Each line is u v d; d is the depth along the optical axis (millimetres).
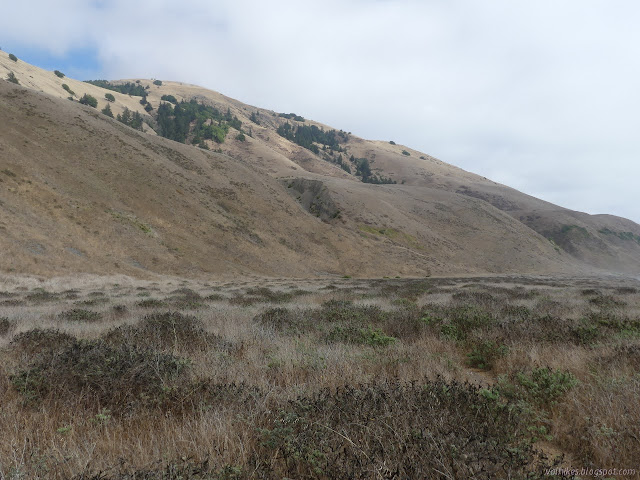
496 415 3391
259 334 7805
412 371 5043
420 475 2379
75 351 4832
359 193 94812
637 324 8250
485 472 2348
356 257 66688
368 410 3312
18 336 6738
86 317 11086
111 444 3045
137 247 42781
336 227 76062
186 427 3287
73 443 2992
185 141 170000
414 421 3102
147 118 190750
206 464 2500
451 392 3721
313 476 2510
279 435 2982
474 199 114688
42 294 20125
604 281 46438
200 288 30094
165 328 7398
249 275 48156
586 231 135250
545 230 139500
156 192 55156
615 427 3398
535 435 3482
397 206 100062
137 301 16375
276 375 4891
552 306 12930
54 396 3904
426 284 30438
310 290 25750
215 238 53469
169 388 3951
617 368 4910
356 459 2510
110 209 46188
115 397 3871
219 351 6008
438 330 8078
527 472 2451
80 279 30234
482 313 9656
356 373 4852
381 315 10125
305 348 6250
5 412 3520
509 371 5320
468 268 76438
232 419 3330
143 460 2777
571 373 4832
